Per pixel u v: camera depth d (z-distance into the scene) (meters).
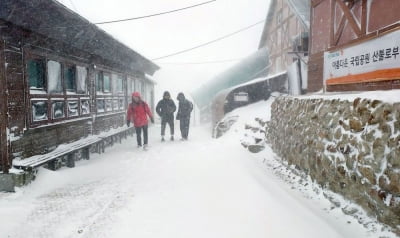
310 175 4.96
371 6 5.32
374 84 4.87
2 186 5.15
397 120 3.12
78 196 4.97
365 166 3.50
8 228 3.80
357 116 3.87
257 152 7.59
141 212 4.20
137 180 5.82
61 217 4.11
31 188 5.34
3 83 5.18
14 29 5.38
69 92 7.78
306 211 3.93
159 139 12.22
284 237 3.34
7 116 5.25
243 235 3.45
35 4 5.21
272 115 7.82
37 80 6.43
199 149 8.83
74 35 7.27
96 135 9.40
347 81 5.45
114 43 9.49
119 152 9.13
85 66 8.73
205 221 3.83
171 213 4.12
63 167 7.11
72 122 7.82
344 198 4.00
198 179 5.62
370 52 4.69
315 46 7.95
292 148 5.79
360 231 3.37
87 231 3.68
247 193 4.64
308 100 5.59
